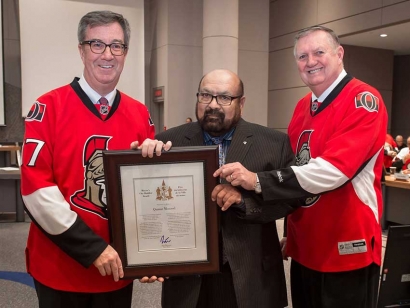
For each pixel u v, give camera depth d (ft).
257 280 4.88
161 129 30.37
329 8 25.44
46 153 4.54
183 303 4.79
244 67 30.17
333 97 5.61
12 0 23.04
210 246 4.55
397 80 35.24
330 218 5.50
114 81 4.82
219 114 4.85
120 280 4.75
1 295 10.32
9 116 22.80
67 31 23.88
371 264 5.65
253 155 4.97
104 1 24.56
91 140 4.74
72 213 4.45
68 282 4.73
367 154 5.27
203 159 4.41
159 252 4.55
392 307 6.07
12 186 18.43
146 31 30.37
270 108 31.12
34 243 4.85
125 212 4.45
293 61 28.63
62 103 4.71
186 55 28.73
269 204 4.69
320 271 5.58
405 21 20.89
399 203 17.16
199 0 28.71
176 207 4.50
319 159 4.93
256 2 30.14
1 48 21.95
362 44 27.63
